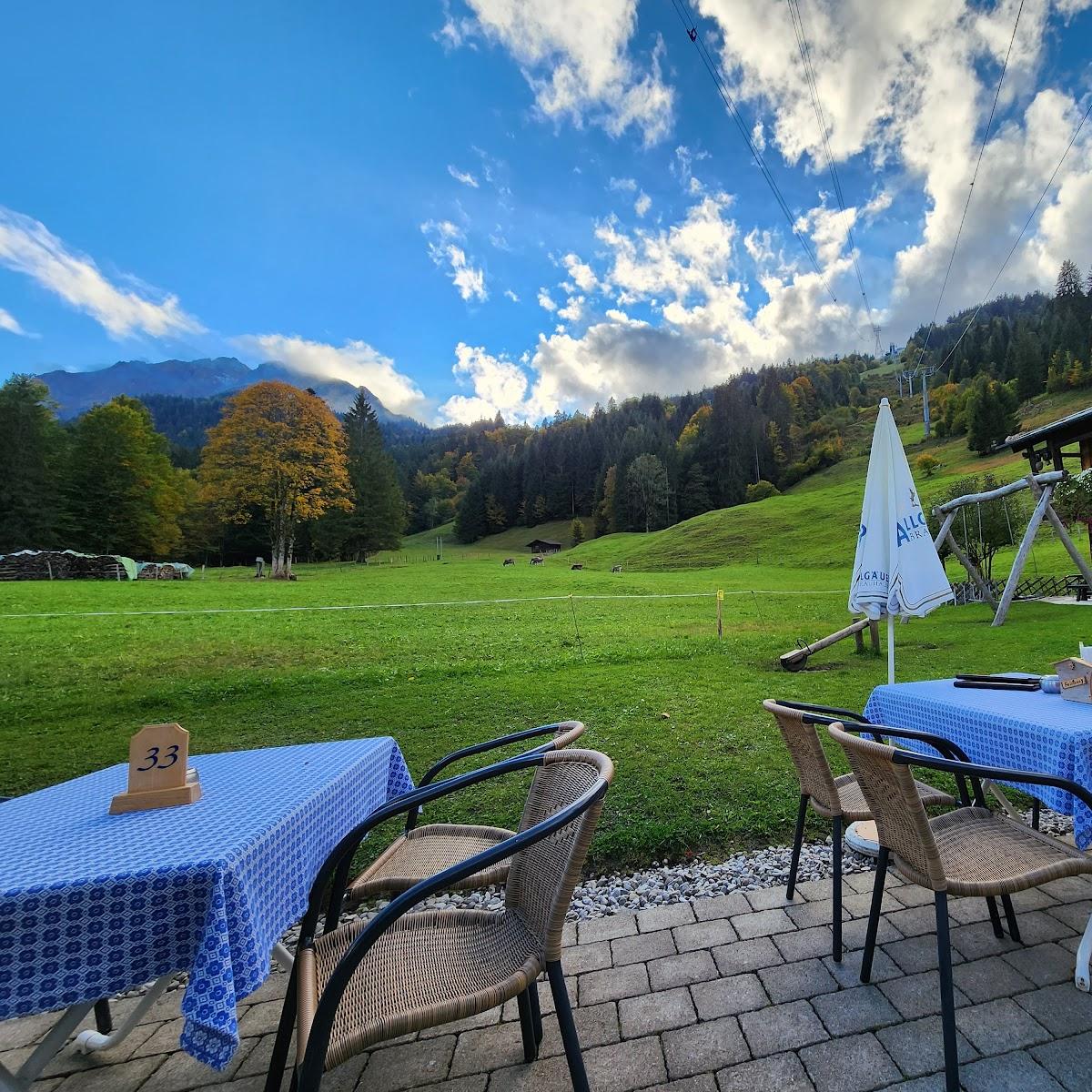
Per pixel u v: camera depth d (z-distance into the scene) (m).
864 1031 1.68
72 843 1.37
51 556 27.02
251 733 5.34
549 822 1.30
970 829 1.98
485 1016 1.89
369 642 11.19
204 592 21.33
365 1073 1.65
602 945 2.19
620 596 20.33
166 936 1.21
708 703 5.61
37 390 39.91
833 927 2.05
